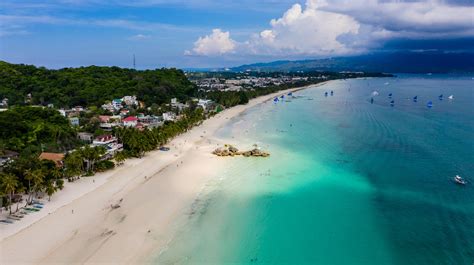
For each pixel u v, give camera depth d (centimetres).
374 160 11931
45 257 6247
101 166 10919
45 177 9150
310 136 16038
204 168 11450
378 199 8725
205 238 7050
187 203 8675
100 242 6806
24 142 12988
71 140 13962
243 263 6228
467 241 6700
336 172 10812
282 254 6481
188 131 17562
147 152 13412
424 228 7250
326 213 8044
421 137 15188
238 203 8675
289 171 11019
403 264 6091
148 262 6225
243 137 16150
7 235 6906
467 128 17025
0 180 7819
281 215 7994
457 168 10875
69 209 8144
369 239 6900
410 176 10275
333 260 6272
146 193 9281
